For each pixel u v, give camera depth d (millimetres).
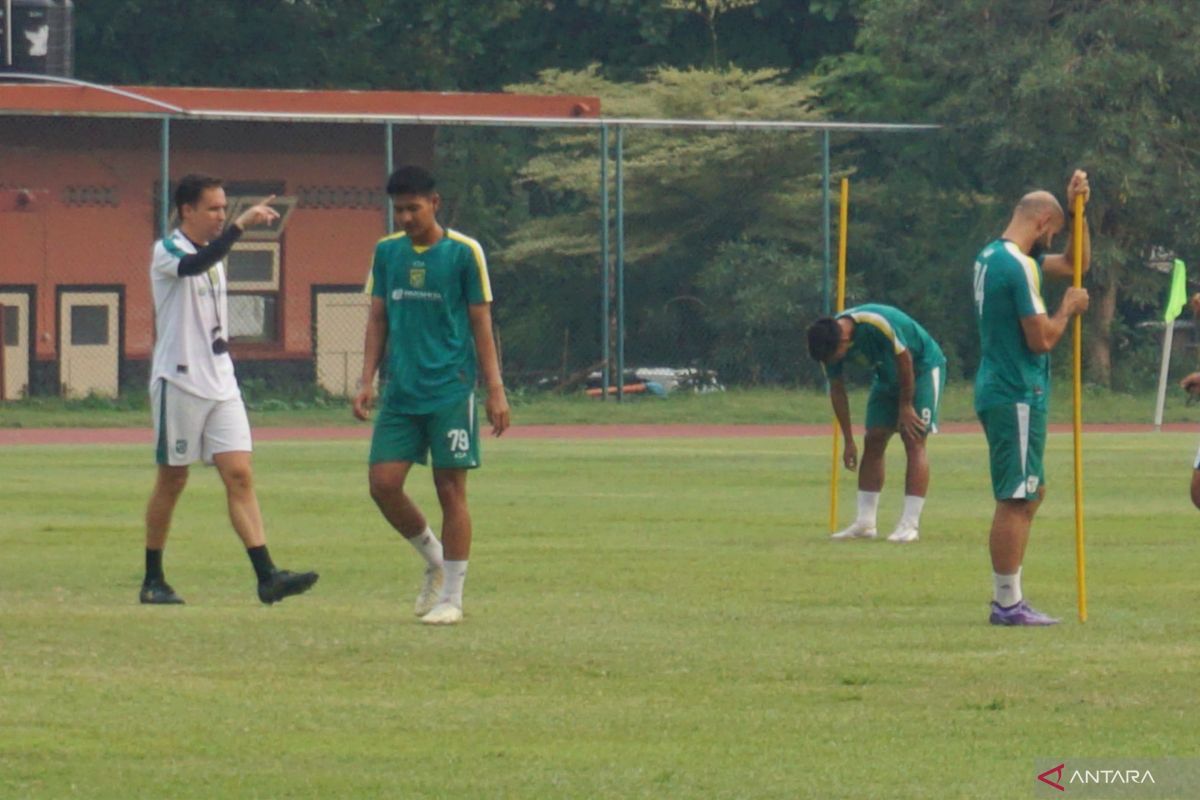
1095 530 39812
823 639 24797
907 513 37938
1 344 93625
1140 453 63938
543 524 40438
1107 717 19828
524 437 76750
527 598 28875
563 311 108625
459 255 26156
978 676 22047
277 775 17281
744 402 92562
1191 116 99562
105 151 97250
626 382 101188
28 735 18734
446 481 26250
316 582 29469
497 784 17000
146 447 67750
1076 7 100375
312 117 88438
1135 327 103500
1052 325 25828
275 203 99000
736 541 37375
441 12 135375
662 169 109625
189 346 27500
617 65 136750
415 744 18547
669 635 25094
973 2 100062
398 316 26328
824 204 94250
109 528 39219
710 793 16734
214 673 22047
